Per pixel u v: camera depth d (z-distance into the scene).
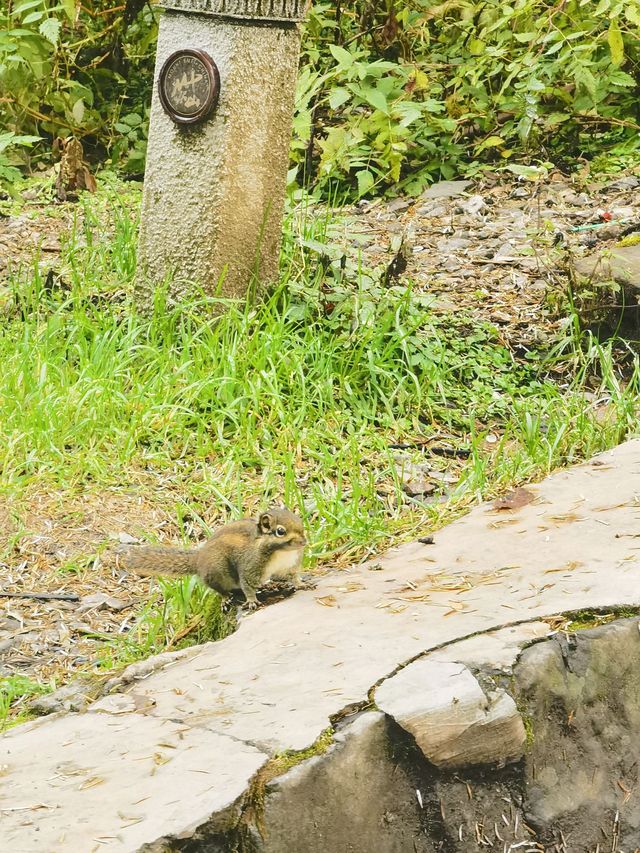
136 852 4.76
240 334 10.85
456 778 5.81
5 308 12.11
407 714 5.66
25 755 5.55
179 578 7.66
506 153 16.39
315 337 11.11
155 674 6.38
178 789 5.16
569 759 6.23
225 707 5.82
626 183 15.48
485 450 10.07
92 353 10.94
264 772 5.30
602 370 11.10
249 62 10.91
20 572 8.38
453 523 7.97
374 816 5.59
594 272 11.98
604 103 17.41
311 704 5.75
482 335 11.70
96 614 7.96
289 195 14.09
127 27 17.91
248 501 9.11
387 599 6.88
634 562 7.04
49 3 17.77
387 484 9.33
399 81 16.94
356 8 18.03
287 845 5.26
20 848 4.77
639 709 6.55
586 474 8.54
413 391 10.85
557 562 7.15
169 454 9.78
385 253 13.69
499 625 6.41
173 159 11.24
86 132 17.77
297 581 7.22
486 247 13.93
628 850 6.36
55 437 9.79
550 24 15.93
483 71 16.67
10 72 17.31
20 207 15.57
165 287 11.39
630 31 16.12
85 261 13.07
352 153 16.09
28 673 7.34
